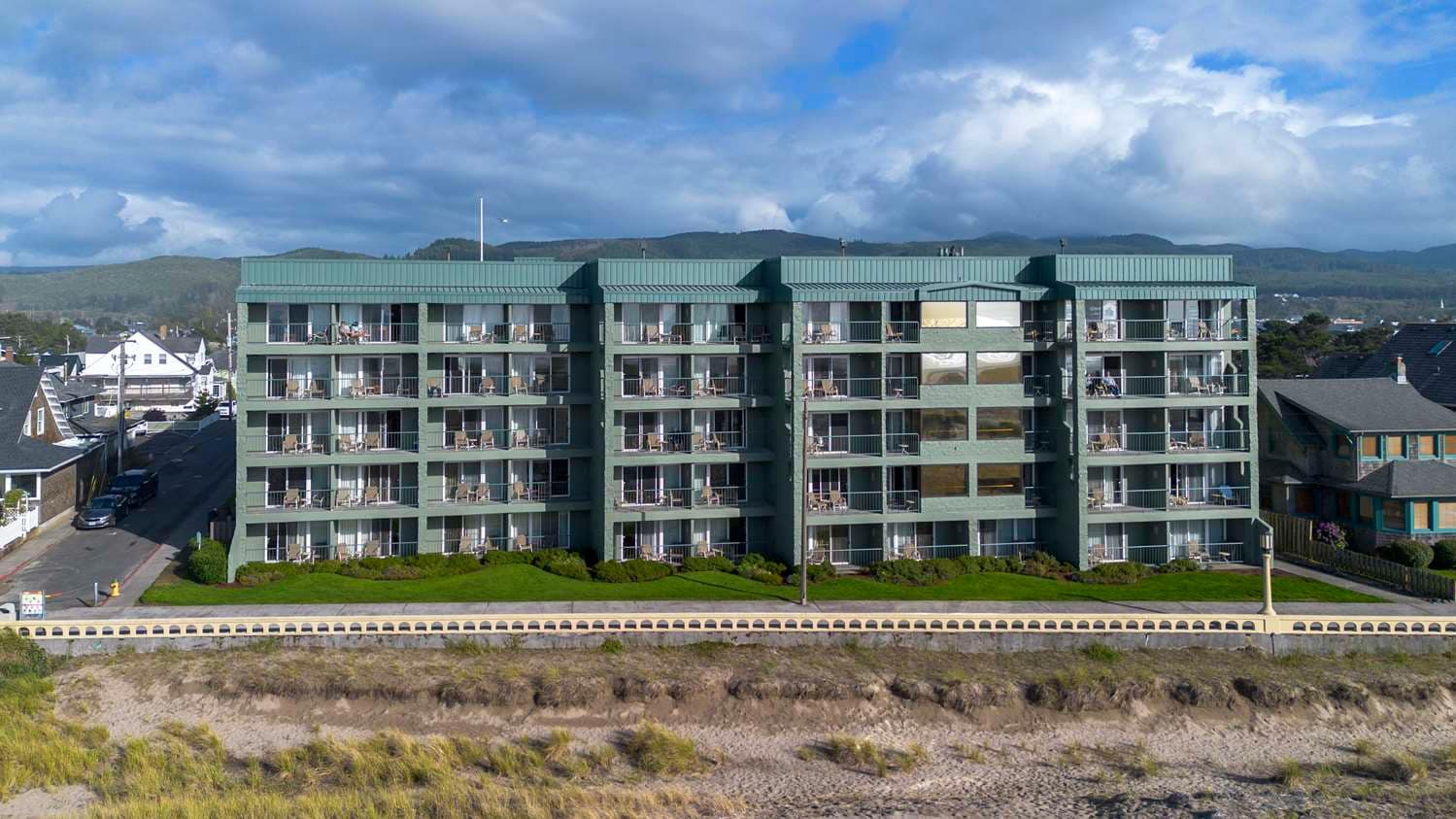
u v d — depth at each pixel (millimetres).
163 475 89438
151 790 35688
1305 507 65875
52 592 52031
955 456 57906
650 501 58469
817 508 57344
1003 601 51375
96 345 159625
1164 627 47906
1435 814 35375
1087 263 59344
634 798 35688
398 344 56938
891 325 58000
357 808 34312
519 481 59000
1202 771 39219
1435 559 58469
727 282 59875
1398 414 64688
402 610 48688
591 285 59844
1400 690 43688
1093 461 57406
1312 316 132625
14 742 37938
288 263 56938
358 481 57750
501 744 39781
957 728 42094
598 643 47125
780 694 42938
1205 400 58656
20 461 66312
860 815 35344
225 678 42875
